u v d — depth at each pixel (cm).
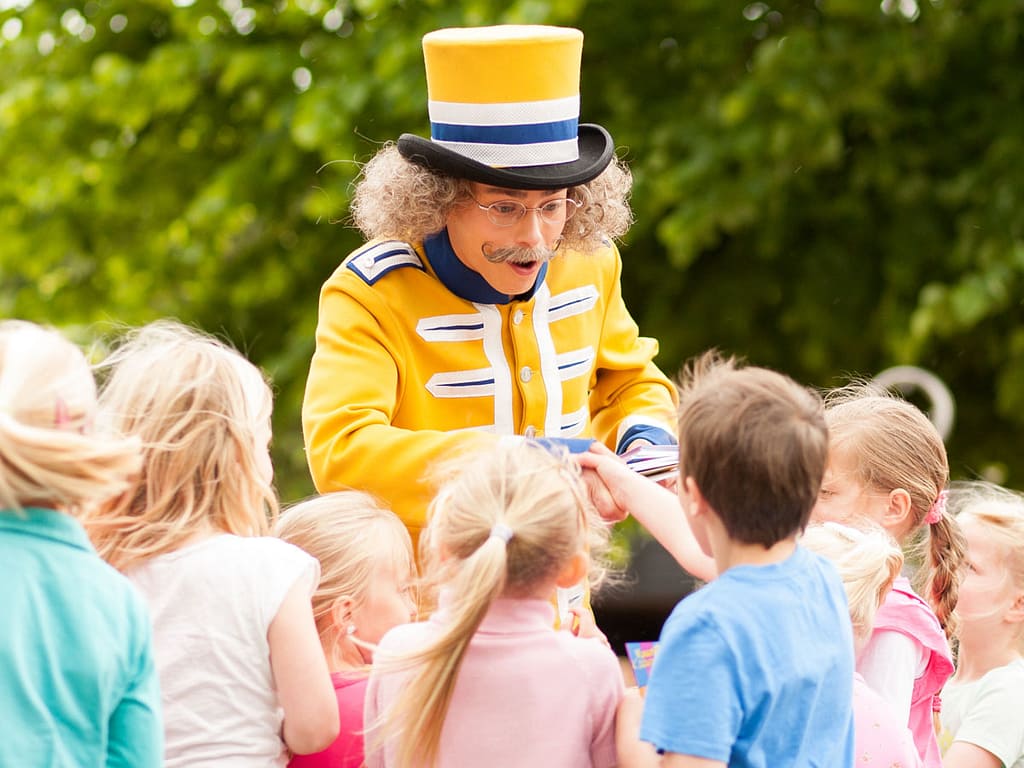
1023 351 897
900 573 416
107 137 1149
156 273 1149
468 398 418
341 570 373
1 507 301
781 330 995
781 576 309
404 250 419
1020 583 461
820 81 875
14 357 305
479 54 393
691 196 898
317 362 411
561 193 407
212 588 334
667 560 1088
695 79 963
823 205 956
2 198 1198
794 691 301
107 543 340
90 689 293
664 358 990
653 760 313
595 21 995
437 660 313
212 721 329
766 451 304
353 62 984
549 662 321
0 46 1168
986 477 992
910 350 852
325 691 337
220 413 347
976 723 437
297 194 1051
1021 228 870
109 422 347
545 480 327
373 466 391
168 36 1146
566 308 436
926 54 897
